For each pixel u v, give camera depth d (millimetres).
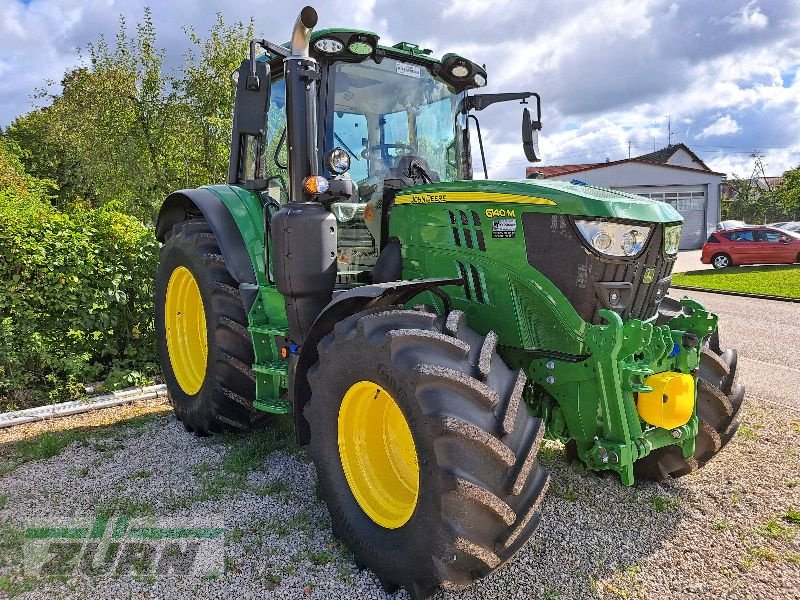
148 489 3738
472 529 2385
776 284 14906
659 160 39781
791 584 2791
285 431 4637
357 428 3023
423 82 4312
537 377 3188
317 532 3242
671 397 2943
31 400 5527
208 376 4273
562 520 3344
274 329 3869
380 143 4074
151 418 5074
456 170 4594
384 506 2900
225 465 4023
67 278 5762
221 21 15492
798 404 5367
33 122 28531
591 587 2770
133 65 16531
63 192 21422
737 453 4262
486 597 2695
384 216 3898
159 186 16031
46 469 4047
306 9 3102
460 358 2631
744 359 7176
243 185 4555
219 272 4258
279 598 2721
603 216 2969
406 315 2822
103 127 16531
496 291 3254
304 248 3244
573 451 4023
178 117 15867
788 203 42469
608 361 2881
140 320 6457
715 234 20344
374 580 2855
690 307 3523
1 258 5453
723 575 2863
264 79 3525
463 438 2377
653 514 3418
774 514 3418
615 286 3002
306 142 3281
